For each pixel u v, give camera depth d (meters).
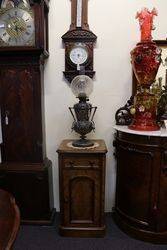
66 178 1.83
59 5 2.01
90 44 2.03
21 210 2.04
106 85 2.12
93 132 2.20
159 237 1.80
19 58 1.88
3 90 1.95
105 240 1.87
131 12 2.01
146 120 1.82
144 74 1.78
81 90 1.86
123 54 2.07
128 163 1.86
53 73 2.11
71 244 1.82
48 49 2.06
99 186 1.84
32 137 2.00
